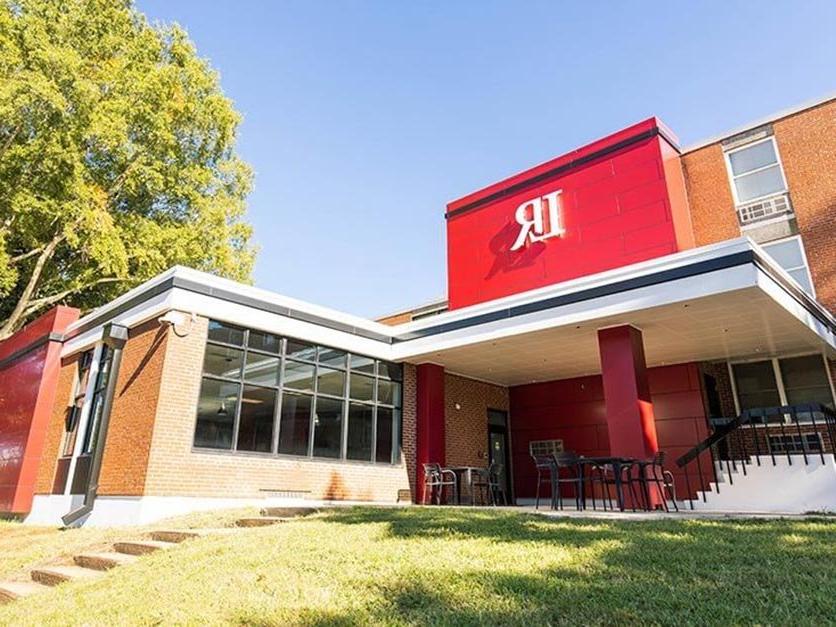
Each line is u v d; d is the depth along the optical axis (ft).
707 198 48.57
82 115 51.90
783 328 36.88
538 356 46.37
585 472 49.75
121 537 27.07
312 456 39.70
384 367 47.21
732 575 13.56
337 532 22.38
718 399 46.34
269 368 38.81
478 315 42.22
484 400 55.83
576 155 49.01
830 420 36.35
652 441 35.55
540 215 49.34
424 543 19.27
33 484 43.29
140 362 35.96
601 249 45.34
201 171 70.28
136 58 62.44
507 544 18.38
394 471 45.01
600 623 10.85
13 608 17.71
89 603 16.16
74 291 66.74
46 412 44.98
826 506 30.50
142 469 31.83
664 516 25.49
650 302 33.17
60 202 54.65
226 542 21.97
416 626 11.44
